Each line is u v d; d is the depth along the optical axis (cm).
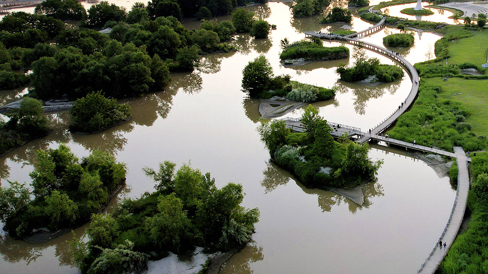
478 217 9225
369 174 11388
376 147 13275
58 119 16388
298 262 8962
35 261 9481
